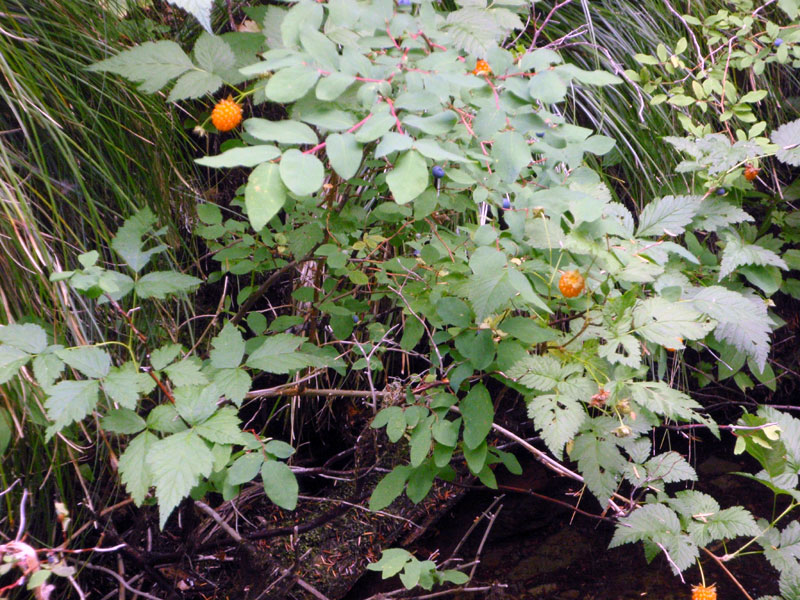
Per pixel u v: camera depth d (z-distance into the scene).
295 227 1.02
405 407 0.91
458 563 1.15
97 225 1.00
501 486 1.19
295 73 0.70
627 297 0.83
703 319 0.88
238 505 1.19
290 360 0.84
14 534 0.92
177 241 1.10
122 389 0.77
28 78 0.93
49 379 0.76
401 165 0.68
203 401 0.78
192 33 1.12
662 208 0.92
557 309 0.93
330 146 0.68
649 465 0.91
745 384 1.20
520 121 0.75
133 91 1.00
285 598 1.07
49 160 0.99
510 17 0.88
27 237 0.90
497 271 0.77
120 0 1.02
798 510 1.21
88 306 0.98
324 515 1.14
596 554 1.16
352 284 1.16
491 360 0.84
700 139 1.09
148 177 1.06
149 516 1.09
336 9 0.75
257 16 0.86
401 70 0.76
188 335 1.14
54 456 0.91
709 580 1.11
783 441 0.88
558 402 0.84
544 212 0.83
